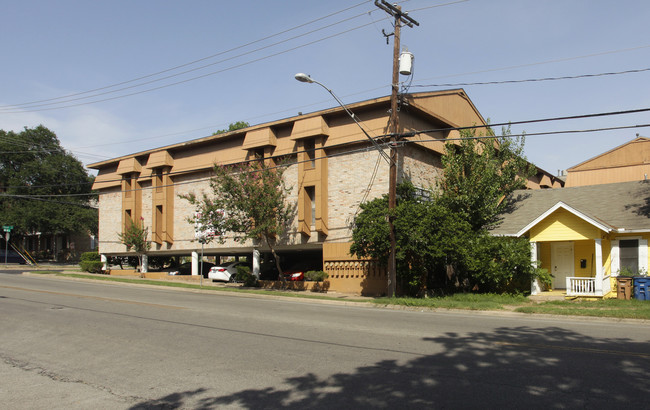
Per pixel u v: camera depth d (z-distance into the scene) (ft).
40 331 37.88
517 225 72.90
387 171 73.82
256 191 76.18
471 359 26.96
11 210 175.83
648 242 62.54
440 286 75.97
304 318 44.80
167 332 37.11
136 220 113.80
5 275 107.86
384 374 24.11
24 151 189.98
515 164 79.97
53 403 20.84
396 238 63.93
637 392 20.54
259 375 24.49
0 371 26.40
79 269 145.79
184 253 116.26
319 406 19.60
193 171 102.63
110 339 34.58
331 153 80.74
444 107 84.64
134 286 89.56
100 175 127.75
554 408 18.74
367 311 52.08
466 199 71.41
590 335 34.78
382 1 59.88
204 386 22.85
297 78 53.93
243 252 108.99
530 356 27.50
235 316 46.03
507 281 67.77
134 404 20.54
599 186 78.74
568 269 70.54
